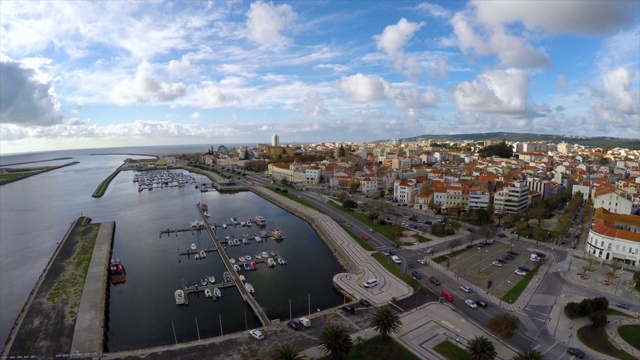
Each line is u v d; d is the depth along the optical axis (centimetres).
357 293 12925
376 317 9831
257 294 13862
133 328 11700
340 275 14650
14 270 17188
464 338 10006
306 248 19262
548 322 10862
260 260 17238
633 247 15275
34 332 10900
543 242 18538
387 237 19488
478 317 11175
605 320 10456
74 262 16725
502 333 9594
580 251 17150
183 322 12012
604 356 9256
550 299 12306
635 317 11081
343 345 8725
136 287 14738
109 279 15412
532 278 13988
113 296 13975
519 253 16875
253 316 12319
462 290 12988
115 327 11781
